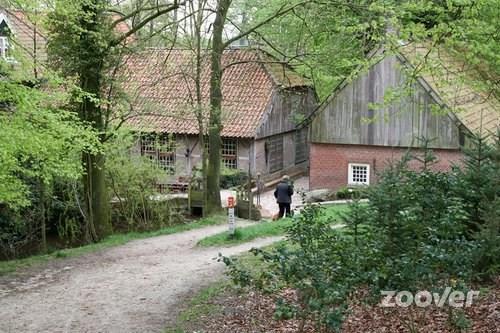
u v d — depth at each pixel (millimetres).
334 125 31562
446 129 29062
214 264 15297
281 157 39562
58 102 19453
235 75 37438
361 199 12062
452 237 8938
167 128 34750
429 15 14344
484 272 9781
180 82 34500
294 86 37219
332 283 7527
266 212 29391
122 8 21656
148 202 25516
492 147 12305
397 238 8391
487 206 10281
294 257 8109
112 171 24594
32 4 15359
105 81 20859
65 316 11508
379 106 13219
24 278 14930
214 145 26984
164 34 24734
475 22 12133
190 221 26406
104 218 23000
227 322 10148
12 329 10875
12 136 14562
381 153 30938
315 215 9586
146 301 12180
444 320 8539
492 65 16984
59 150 17109
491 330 8203
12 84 14922
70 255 17922
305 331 8977
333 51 22766
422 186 10219
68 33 19438
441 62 12875
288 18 27016
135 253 18031
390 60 29938
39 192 21938
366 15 18297
